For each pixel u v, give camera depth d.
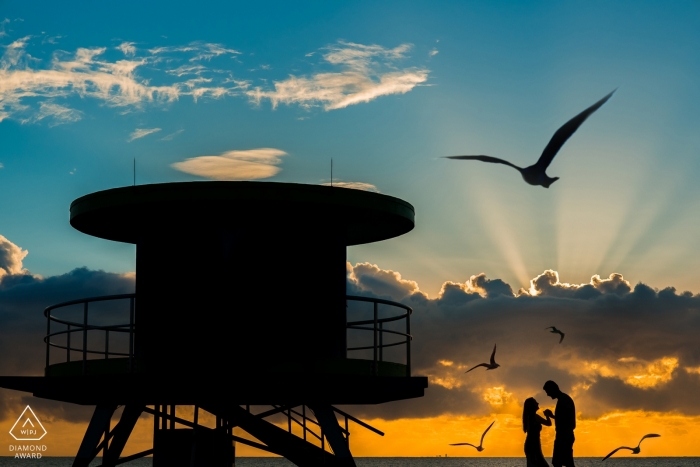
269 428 19.58
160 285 17.55
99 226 19.62
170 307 17.39
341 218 18.62
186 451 19.58
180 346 17.19
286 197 16.72
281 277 17.44
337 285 18.14
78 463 18.73
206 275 17.31
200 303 17.25
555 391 17.73
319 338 17.58
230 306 17.16
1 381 17.64
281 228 17.61
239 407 19.36
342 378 16.94
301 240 17.75
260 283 17.31
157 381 16.44
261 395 18.42
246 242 17.39
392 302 18.42
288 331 17.30
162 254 17.66
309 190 16.97
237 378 16.44
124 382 16.56
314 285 17.70
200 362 17.06
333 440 18.69
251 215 17.48
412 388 18.12
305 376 16.64
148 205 17.02
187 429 19.86
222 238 17.36
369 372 17.62
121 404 19.61
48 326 19.47
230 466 19.84
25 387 17.72
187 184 16.56
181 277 17.44
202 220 17.48
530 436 18.58
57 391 17.59
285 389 17.30
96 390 17.33
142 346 17.47
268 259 17.42
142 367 17.16
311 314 17.56
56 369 18.48
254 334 17.11
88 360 17.30
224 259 17.28
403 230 20.59
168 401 19.61
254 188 16.55
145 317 17.55
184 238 17.55
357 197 17.59
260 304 17.23
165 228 17.70
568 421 17.38
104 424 19.09
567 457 17.28
